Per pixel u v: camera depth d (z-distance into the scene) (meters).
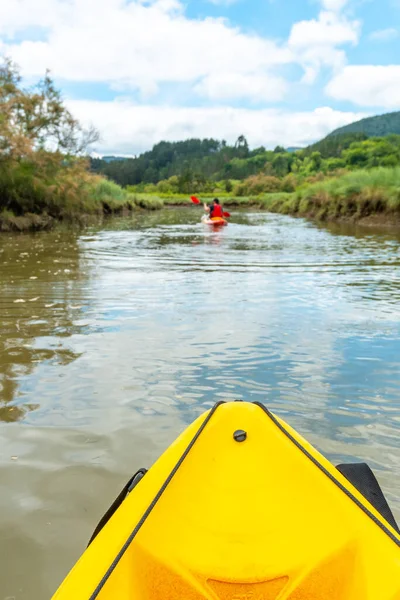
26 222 18.27
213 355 4.72
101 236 16.78
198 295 7.26
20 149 18.12
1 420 3.47
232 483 1.93
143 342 5.08
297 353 4.77
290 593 1.79
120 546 1.73
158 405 3.70
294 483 1.94
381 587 1.64
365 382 4.11
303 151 149.38
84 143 22.05
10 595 2.05
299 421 3.47
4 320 5.82
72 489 2.71
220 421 2.02
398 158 87.25
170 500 1.89
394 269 9.73
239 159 169.12
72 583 1.59
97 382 4.11
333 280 8.54
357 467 2.42
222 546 1.86
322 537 1.86
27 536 2.37
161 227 21.30
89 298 7.00
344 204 23.50
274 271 9.53
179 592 1.81
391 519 2.17
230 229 20.39
